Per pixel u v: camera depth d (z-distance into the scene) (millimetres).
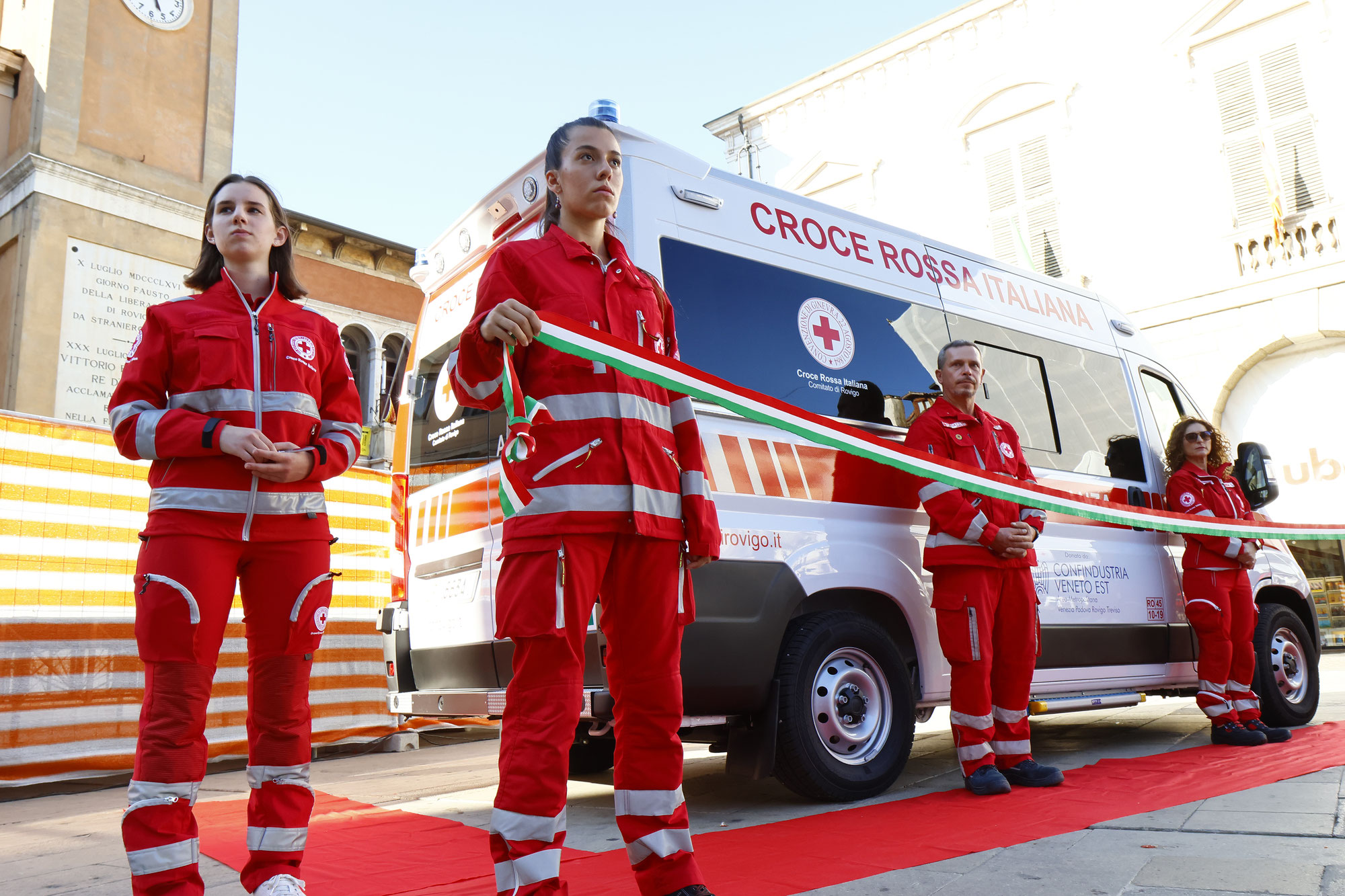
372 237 14172
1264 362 12953
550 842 1710
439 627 3660
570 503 1828
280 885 1937
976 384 3598
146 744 1853
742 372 3277
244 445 1936
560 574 1799
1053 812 2869
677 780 1902
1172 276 13508
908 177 16094
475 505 3516
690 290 3230
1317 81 12602
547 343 1780
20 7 10883
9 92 10719
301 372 2146
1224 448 4906
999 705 3512
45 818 3838
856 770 3303
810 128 17328
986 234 15203
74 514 4871
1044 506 3252
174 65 11438
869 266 3891
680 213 3303
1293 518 12625
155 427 1922
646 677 1909
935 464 2867
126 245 10508
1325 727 4824
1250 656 4504
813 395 3463
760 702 3074
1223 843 2334
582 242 2088
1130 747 4605
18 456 4711
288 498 2055
